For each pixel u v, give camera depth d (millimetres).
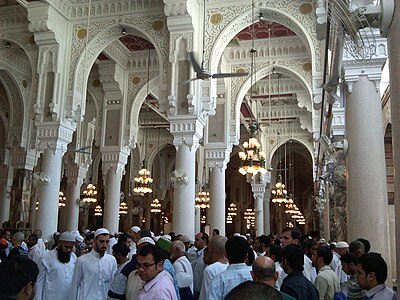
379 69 6289
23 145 17969
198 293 5973
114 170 16234
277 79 19766
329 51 8102
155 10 12914
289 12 12008
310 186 38531
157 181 31156
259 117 23281
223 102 15617
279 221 34531
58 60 12938
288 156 33719
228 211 34625
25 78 18281
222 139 15391
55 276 4730
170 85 11859
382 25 3000
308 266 5324
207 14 12539
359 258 3320
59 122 12766
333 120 9828
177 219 11312
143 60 17000
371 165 6105
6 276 1894
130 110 16688
